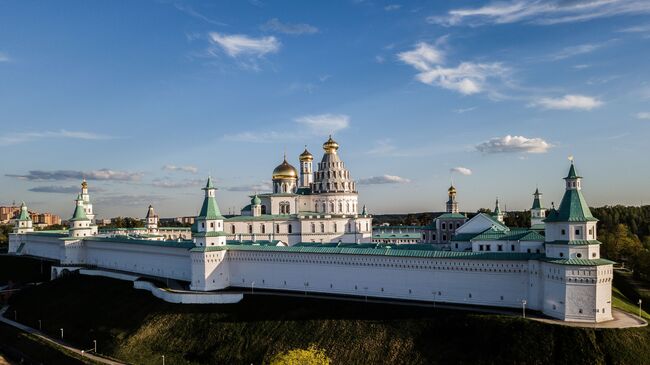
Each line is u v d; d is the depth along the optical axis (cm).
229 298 11688
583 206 9188
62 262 18938
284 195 18700
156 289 12938
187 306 11744
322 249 11875
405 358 8838
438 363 8556
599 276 8712
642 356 7812
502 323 8781
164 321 11425
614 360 7769
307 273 11962
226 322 10888
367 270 11238
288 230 17988
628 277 14875
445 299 10394
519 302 9700
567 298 8831
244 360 9744
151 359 10350
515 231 11912
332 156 18700
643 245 18050
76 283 15962
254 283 12662
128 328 11700
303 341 9788
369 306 10375
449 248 13225
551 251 9338
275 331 10238
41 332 12962
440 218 17788
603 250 17588
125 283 14800
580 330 8281
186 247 14100
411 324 9488
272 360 9412
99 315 12888
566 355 7975
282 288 12269
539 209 15950
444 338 8981
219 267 12794
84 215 19675
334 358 9262
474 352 8500
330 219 17788
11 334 12912
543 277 9362
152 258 15550
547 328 8456
